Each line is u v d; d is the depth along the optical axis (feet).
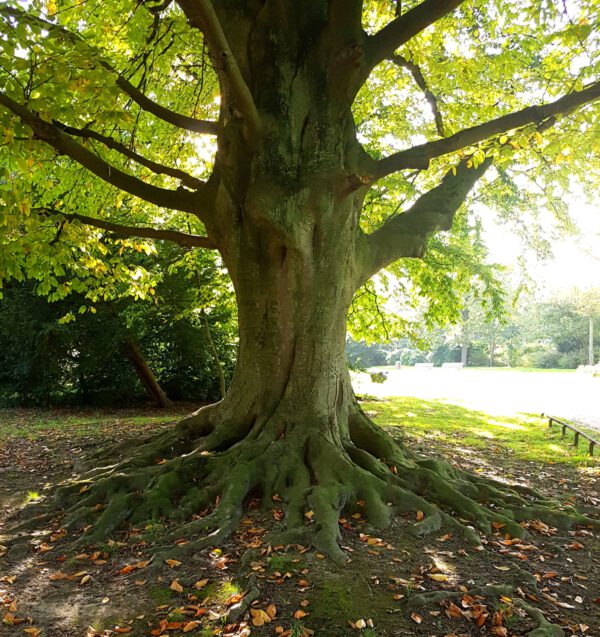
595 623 12.08
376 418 47.73
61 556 15.44
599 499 22.57
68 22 25.39
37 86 17.71
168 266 48.57
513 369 164.66
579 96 19.07
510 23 29.58
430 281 44.06
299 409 20.61
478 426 43.96
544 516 18.61
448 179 27.02
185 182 23.02
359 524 16.94
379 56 20.24
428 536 16.52
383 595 12.71
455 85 33.06
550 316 171.63
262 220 18.63
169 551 14.78
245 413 21.40
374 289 45.96
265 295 20.86
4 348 55.47
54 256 23.73
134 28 26.40
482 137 20.01
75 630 11.64
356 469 18.70
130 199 35.73
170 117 20.24
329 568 13.92
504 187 39.19
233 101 18.51
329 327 20.97
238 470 18.33
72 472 24.94
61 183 30.91
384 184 35.73
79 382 57.26
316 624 11.52
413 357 197.98
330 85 19.89
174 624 11.60
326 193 19.26
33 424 43.01
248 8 20.67
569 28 20.30
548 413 52.90
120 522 17.02
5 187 22.88
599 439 37.60
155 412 53.78
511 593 13.01
